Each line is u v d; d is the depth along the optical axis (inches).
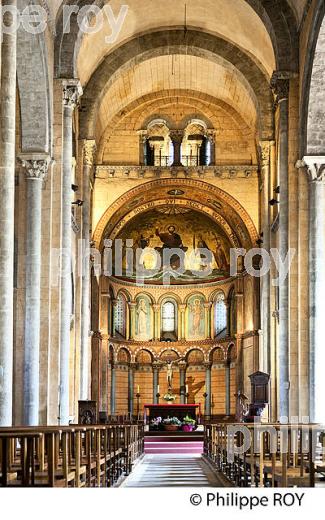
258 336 1824.6
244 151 1873.8
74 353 1464.1
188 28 1612.9
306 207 1186.6
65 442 531.2
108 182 1856.5
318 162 1168.8
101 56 1584.6
